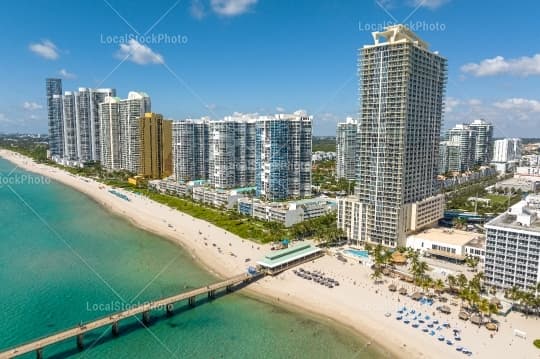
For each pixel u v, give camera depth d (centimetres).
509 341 12812
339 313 15062
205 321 14800
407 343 12962
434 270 18675
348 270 19062
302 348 13050
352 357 12512
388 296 16212
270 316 15150
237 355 12669
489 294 15738
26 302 15875
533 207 19112
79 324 13362
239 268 19575
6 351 11794
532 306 14212
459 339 12950
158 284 17850
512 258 15500
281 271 19012
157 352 12838
